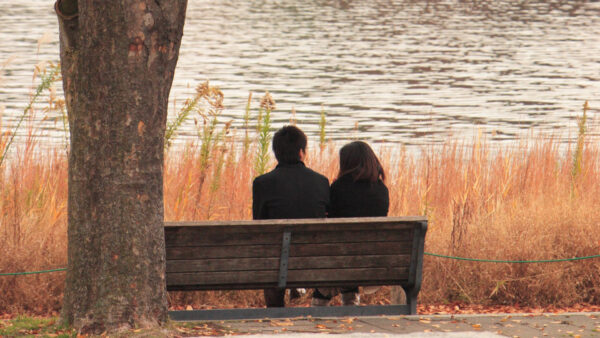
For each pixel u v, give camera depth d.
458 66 104.62
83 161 15.14
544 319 17.20
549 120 65.44
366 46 123.38
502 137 55.16
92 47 14.80
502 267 22.36
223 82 86.88
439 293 22.55
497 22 161.50
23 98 66.75
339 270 17.55
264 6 188.25
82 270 15.29
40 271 19.44
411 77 94.38
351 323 16.62
